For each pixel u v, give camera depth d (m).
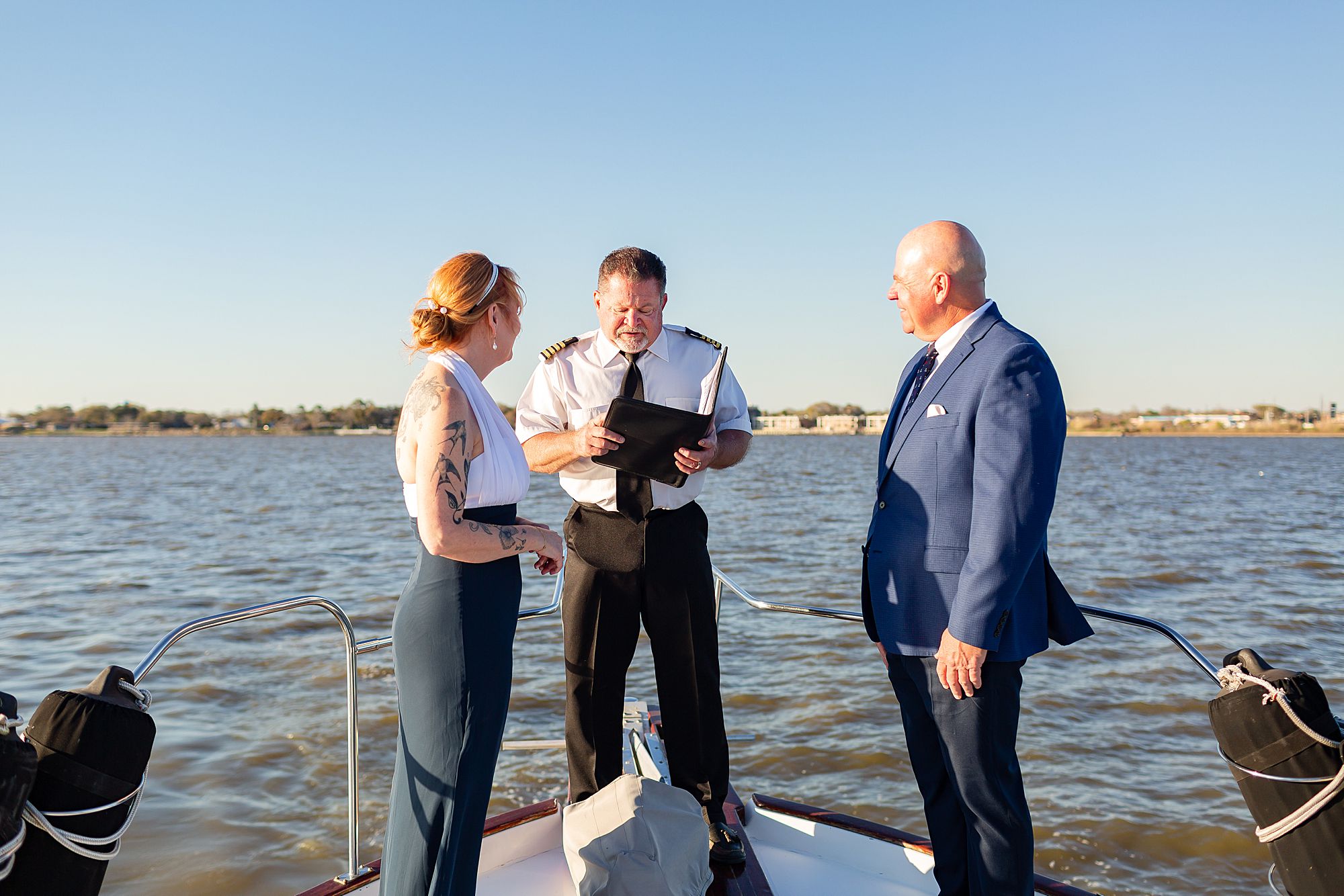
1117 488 37.34
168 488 41.03
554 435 2.59
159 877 5.29
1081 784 6.39
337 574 14.76
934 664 2.20
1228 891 5.14
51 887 1.54
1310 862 1.64
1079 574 14.01
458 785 1.93
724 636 10.17
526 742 2.81
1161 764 6.70
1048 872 5.35
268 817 6.02
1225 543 17.81
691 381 2.74
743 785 6.47
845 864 2.74
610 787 2.41
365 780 6.56
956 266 2.24
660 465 2.44
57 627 10.84
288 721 7.59
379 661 9.27
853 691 8.24
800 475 47.12
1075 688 8.29
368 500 32.78
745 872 2.54
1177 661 9.05
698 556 2.65
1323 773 1.62
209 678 8.66
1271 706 1.67
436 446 1.88
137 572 15.02
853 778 6.54
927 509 2.22
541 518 27.05
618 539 2.59
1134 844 5.62
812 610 2.71
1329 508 26.83
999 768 2.12
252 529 21.89
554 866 2.72
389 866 1.96
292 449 131.12
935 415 2.23
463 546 1.89
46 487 41.62
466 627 1.95
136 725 1.64
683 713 2.63
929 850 2.58
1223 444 146.62
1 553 17.53
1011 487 2.01
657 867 2.25
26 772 1.48
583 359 2.79
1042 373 2.09
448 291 2.02
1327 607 11.48
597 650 2.61
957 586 2.16
